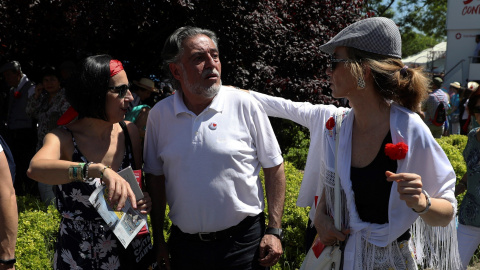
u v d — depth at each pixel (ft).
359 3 29.22
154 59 26.61
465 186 13.03
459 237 12.38
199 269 8.57
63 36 25.21
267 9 23.13
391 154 6.93
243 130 8.54
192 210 8.38
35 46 26.09
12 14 23.17
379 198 7.25
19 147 22.82
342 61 7.25
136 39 25.85
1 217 7.47
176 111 8.46
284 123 28.35
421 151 7.10
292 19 25.86
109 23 20.47
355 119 7.68
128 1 20.24
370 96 7.34
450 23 61.72
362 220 7.38
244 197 8.56
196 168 8.30
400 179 6.55
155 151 8.96
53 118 17.06
